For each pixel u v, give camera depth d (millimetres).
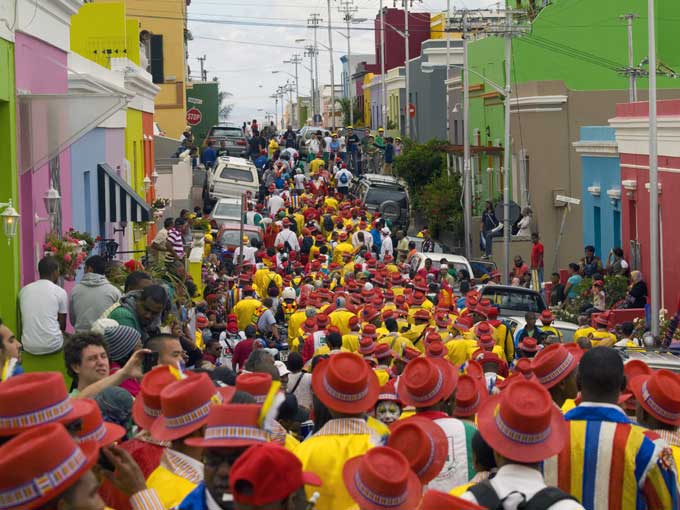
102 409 8422
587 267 37312
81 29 35719
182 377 7684
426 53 77562
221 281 31812
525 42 52906
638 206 37531
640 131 37000
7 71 16984
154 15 74188
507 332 21656
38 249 18625
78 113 17797
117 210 27391
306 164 74312
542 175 49500
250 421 5949
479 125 59906
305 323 21500
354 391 7957
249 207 48219
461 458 8141
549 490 6250
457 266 37594
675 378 8000
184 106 74875
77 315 15258
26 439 5164
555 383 8680
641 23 50219
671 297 34188
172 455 7086
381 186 56625
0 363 9695
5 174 17188
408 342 17703
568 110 49312
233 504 5859
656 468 7164
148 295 12914
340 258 38781
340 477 7812
